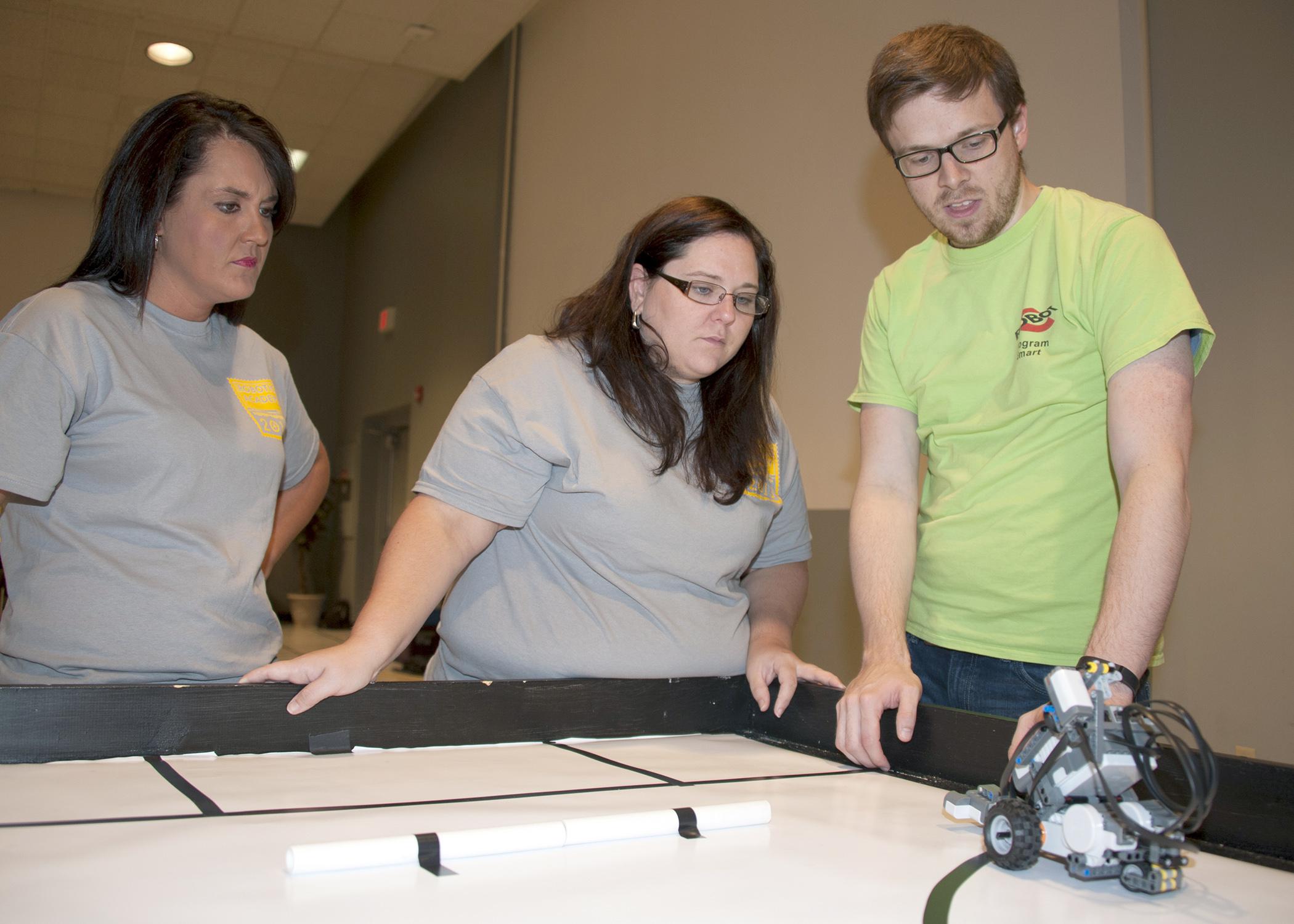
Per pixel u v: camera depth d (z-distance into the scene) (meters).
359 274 9.29
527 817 0.82
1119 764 0.72
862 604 1.34
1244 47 2.38
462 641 1.39
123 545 1.27
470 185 6.70
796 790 0.99
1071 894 0.69
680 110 4.54
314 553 9.58
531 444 1.31
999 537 1.30
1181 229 2.50
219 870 0.66
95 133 7.08
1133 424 1.11
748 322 1.37
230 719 1.03
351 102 6.88
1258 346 2.33
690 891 0.66
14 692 0.95
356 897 0.62
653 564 1.34
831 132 3.62
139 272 1.32
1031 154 2.85
